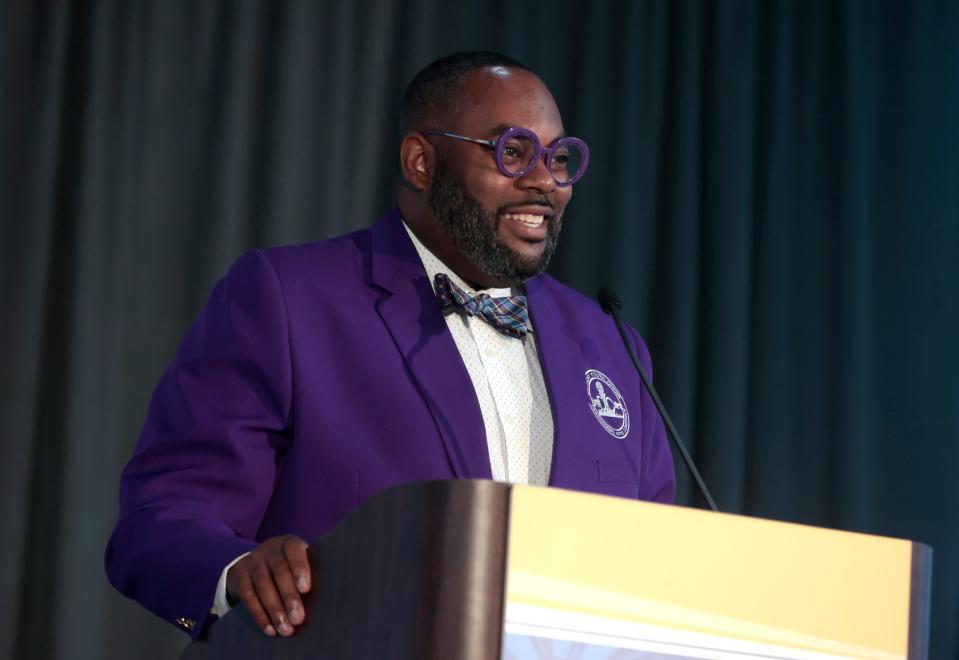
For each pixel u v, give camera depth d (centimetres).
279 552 327
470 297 523
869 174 1078
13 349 844
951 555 1034
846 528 1027
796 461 1043
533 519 284
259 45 941
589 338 549
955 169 1082
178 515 424
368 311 498
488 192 509
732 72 1075
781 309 1058
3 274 851
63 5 887
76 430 841
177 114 909
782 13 1095
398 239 529
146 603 404
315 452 461
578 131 1030
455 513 277
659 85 1058
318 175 938
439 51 991
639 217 1032
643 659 295
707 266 1052
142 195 891
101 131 883
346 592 297
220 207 904
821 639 328
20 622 823
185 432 462
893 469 1047
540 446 507
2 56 870
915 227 1077
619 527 297
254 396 471
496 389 511
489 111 516
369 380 478
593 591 291
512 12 1017
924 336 1063
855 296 1052
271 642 326
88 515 838
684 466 1006
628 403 543
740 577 316
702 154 1068
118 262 872
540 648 280
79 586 828
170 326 884
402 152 543
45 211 862
